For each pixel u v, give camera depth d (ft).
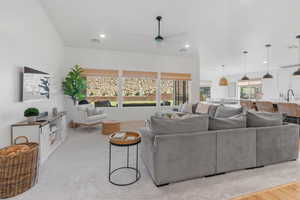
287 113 14.26
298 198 5.02
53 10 9.61
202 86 35.76
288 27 11.09
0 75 6.00
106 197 5.11
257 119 7.28
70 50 16.51
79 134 13.00
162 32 12.42
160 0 8.26
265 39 13.46
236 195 5.16
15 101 7.00
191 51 17.78
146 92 20.02
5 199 5.01
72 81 14.99
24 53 7.70
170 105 21.03
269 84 26.76
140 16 10.02
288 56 18.75
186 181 5.99
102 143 10.71
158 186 5.66
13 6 6.77
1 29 6.03
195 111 16.66
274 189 5.48
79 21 10.93
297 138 7.80
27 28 7.94
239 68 26.96
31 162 5.58
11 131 6.72
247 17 9.75
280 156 7.43
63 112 11.65
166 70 20.31
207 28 11.51
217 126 6.65
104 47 16.85
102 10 9.41
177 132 5.99
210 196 5.11
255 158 6.96
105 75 17.83
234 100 25.43
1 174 4.97
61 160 7.92
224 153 6.46
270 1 8.01
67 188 5.58
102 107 17.80
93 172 6.74
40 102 9.51
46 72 10.63
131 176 6.43
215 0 8.09
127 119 18.79
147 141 6.66
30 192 5.35
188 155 5.94
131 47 16.79
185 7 8.83
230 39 13.56
